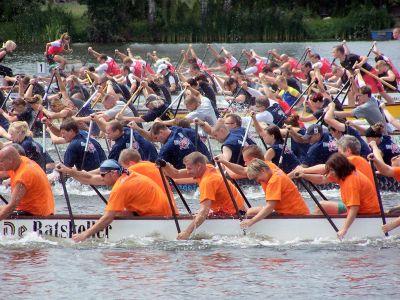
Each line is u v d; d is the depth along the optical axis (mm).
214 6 178625
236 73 76750
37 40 170750
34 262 34938
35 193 38094
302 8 189625
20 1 177500
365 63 74125
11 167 37469
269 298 30547
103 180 37656
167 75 87312
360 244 37312
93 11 177000
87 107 62188
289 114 61219
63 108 59000
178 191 41156
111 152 50000
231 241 37969
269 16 175125
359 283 32094
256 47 158250
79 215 38094
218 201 38000
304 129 53625
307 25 178625
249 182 50500
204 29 176125
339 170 37344
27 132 48938
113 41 177000
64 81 84000
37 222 37969
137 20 182000
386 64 74688
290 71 77000
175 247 37062
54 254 36031
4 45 81750
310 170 40781
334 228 37781
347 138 40781
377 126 48156
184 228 38031
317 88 65688
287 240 37969
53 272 33594
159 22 178625
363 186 37562
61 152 63250
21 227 38094
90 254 36062
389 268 33875
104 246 37312
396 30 94812
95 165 50188
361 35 180500
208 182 37469
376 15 180750
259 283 32188
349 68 74562
